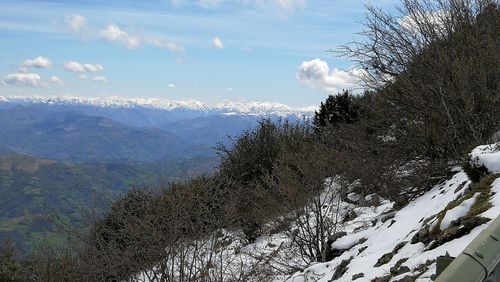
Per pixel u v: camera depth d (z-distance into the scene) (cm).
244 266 859
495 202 459
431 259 434
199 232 790
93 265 811
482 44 775
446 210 510
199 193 897
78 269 833
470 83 718
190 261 841
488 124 718
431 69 767
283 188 894
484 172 558
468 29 803
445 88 750
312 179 903
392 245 596
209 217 836
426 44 825
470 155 591
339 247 778
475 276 175
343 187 978
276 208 962
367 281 500
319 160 922
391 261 518
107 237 852
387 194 868
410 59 828
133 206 855
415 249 505
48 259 850
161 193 884
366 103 944
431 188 799
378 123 890
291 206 895
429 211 641
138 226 790
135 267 791
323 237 838
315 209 917
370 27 880
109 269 806
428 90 775
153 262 786
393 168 843
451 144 759
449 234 455
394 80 854
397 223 686
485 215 440
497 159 548
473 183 575
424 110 770
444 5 839
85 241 841
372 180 899
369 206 962
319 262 787
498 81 725
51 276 841
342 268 631
